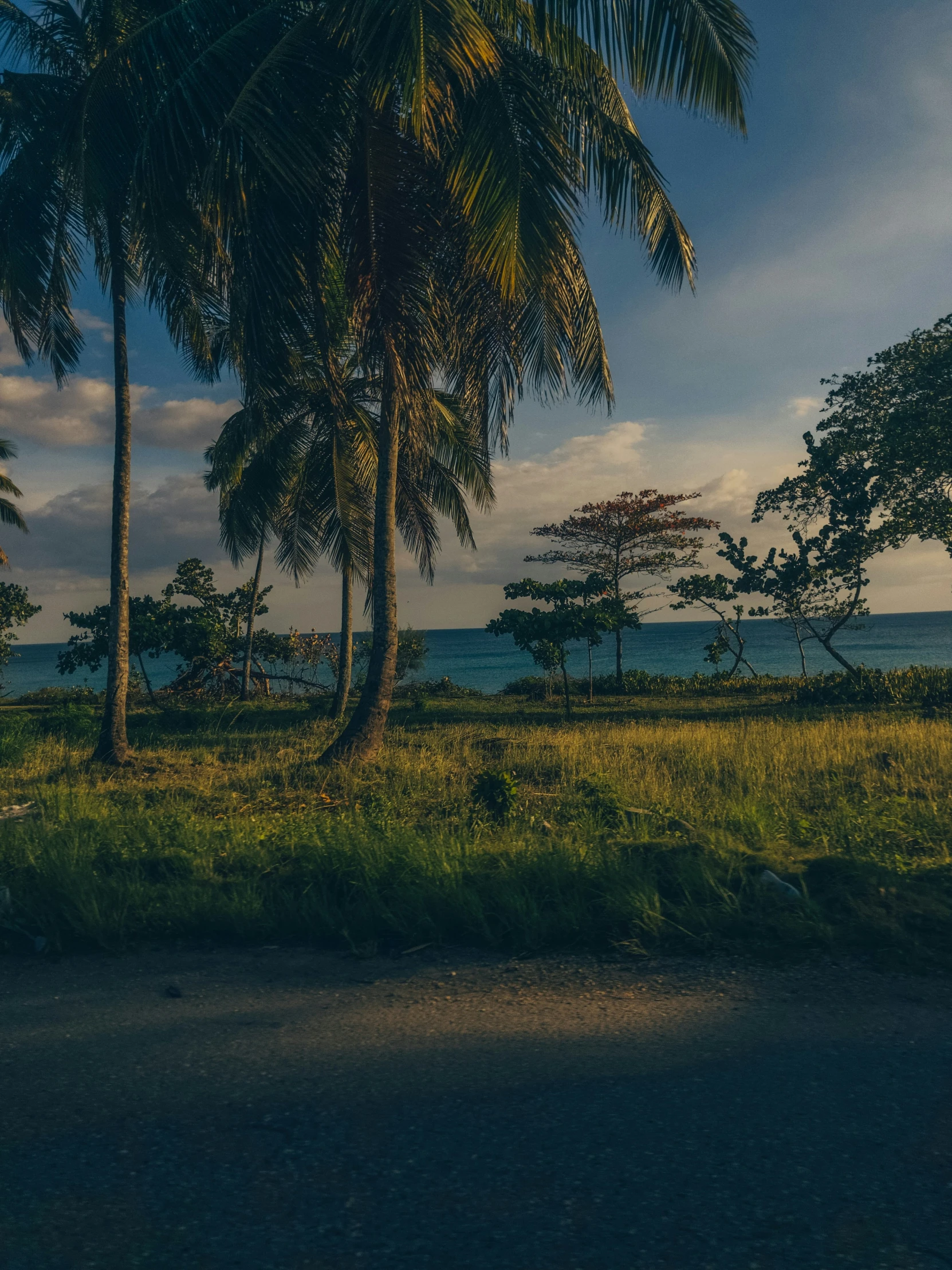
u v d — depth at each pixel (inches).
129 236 478.6
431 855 201.5
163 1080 104.8
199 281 478.6
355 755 457.4
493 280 378.0
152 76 383.2
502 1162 83.5
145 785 412.8
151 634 920.9
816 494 952.3
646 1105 94.3
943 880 174.1
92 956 160.4
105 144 386.9
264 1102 97.9
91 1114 96.0
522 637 775.1
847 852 206.2
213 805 356.2
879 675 929.5
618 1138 87.3
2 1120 94.8
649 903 164.7
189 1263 69.5
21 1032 123.0
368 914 170.6
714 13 333.7
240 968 151.1
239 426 676.1
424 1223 74.1
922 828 241.6
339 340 558.6
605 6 336.8
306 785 413.7
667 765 426.0
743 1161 82.3
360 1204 77.2
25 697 1295.5
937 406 720.3
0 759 503.2
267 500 688.4
